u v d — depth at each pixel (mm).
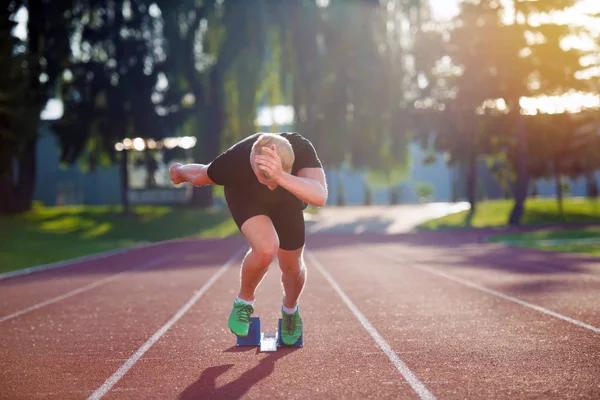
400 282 10555
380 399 3641
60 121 35125
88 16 36062
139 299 9125
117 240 28750
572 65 33625
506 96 35469
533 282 10094
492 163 45906
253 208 4262
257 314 7328
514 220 35312
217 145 35500
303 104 35781
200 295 9406
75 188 59844
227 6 34469
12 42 27984
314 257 17016
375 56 35844
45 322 7184
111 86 34406
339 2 35656
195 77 35219
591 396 3654
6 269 15617
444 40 37156
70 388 4090
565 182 62594
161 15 34375
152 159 38531
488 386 3904
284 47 35375
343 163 37875
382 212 51000
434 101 41469
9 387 4156
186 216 36531
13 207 36250
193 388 3977
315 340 5586
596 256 15523
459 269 12734
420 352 5004
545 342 5336
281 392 3828
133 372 4512
